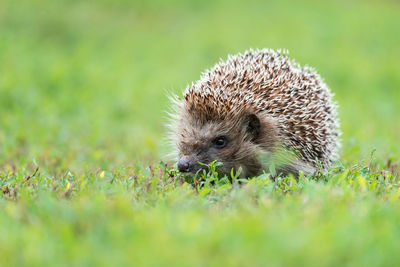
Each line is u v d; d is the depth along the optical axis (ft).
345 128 50.67
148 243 16.65
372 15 120.88
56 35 92.53
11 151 39.29
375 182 23.97
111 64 78.64
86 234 17.84
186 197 22.20
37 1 101.81
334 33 103.30
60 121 51.16
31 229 18.28
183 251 16.08
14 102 55.01
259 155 30.27
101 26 100.58
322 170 28.30
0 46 77.10
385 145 41.81
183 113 31.73
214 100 30.22
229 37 97.76
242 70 31.83
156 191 23.12
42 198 21.09
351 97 68.49
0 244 17.04
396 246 16.72
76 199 22.35
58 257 16.19
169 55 88.02
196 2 120.98
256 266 15.44
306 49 89.66
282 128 30.17
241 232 17.19
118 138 47.14
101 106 57.72
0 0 98.63
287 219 18.48
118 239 17.07
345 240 16.74
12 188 24.62
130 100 60.49
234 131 30.25
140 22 106.42
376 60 88.07
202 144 29.96
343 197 21.33
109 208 19.63
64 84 63.98
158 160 36.47
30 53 77.05
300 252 15.88
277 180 25.45
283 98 30.63
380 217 19.53
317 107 31.86
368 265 15.66
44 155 36.65
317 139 31.42
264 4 126.21
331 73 77.46
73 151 40.55
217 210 20.77
